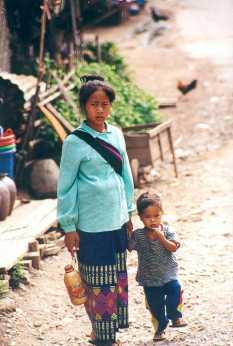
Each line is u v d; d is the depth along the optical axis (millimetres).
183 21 31984
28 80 13195
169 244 6855
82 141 6535
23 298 8578
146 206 6812
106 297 6633
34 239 9602
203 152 15055
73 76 14617
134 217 11250
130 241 6887
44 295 8719
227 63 23922
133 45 27812
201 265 9258
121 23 31375
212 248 9820
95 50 18359
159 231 6855
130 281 9039
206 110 18422
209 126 17047
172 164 14227
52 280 9133
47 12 12211
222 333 7141
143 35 29656
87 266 6641
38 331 7895
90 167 6531
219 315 7656
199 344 6922
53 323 8078
